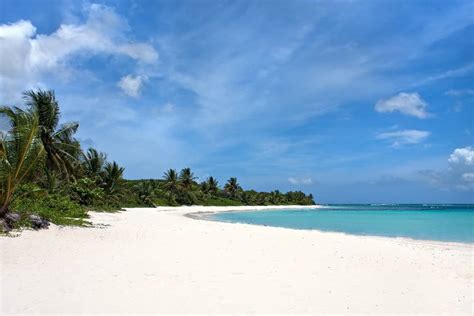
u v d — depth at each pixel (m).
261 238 20.84
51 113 32.75
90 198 42.00
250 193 129.75
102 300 8.10
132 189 76.69
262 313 7.62
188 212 68.38
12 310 7.27
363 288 9.89
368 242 20.25
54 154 33.25
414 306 8.45
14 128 18.62
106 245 16.12
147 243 17.47
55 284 9.21
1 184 17.72
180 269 11.51
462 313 8.03
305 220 49.88
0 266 10.74
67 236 17.64
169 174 89.56
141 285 9.43
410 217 59.78
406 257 15.21
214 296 8.66
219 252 15.16
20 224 17.62
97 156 50.12
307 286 9.87
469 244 21.16
